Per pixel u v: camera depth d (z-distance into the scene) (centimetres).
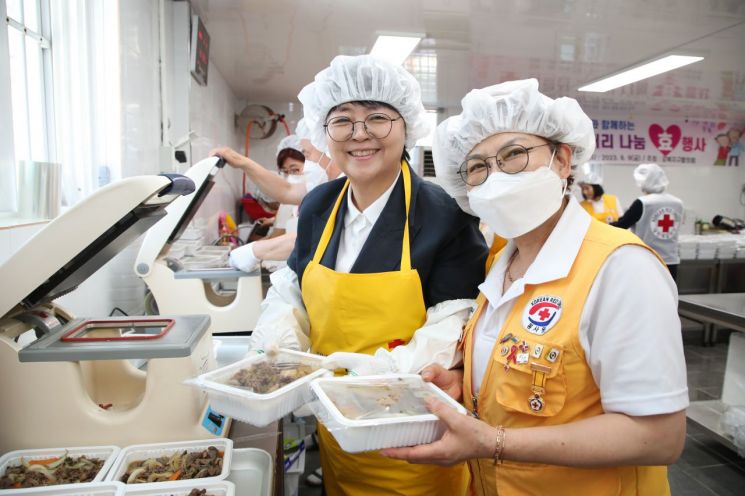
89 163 180
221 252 253
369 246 105
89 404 88
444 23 322
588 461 68
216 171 188
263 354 100
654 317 68
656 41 358
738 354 240
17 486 77
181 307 180
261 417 79
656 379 66
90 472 81
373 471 106
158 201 90
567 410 76
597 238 78
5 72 123
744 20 317
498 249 124
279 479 104
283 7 294
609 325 71
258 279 186
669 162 663
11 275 80
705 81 468
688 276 457
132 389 104
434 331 97
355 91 100
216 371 88
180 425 90
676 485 212
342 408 74
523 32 338
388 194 108
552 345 75
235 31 333
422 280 105
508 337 82
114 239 85
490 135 89
